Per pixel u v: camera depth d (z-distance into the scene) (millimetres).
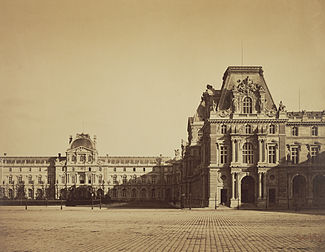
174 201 188625
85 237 45281
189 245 39031
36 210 110688
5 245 39875
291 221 65625
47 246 39094
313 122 116000
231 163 112000
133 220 69125
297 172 112875
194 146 155250
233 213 89375
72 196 180375
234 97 115125
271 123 113875
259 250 36438
